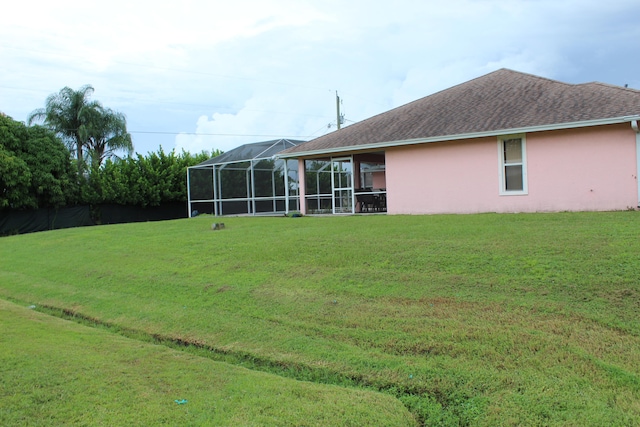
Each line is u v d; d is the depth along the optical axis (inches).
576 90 577.0
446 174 595.2
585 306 209.9
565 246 294.4
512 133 534.0
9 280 404.8
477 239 341.4
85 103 1418.6
